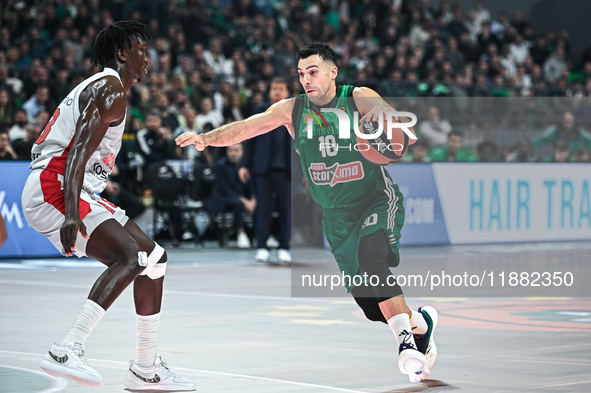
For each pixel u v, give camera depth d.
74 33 29.16
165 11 32.50
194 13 32.97
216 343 9.58
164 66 29.56
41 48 28.73
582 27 44.28
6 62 27.75
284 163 19.53
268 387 7.28
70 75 25.39
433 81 33.16
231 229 24.69
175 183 23.08
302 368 8.15
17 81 25.11
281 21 36.47
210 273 17.52
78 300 13.25
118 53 7.23
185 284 15.62
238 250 23.05
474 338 9.94
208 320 11.36
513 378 7.66
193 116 24.84
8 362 8.30
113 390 7.14
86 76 25.31
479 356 8.77
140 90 26.47
